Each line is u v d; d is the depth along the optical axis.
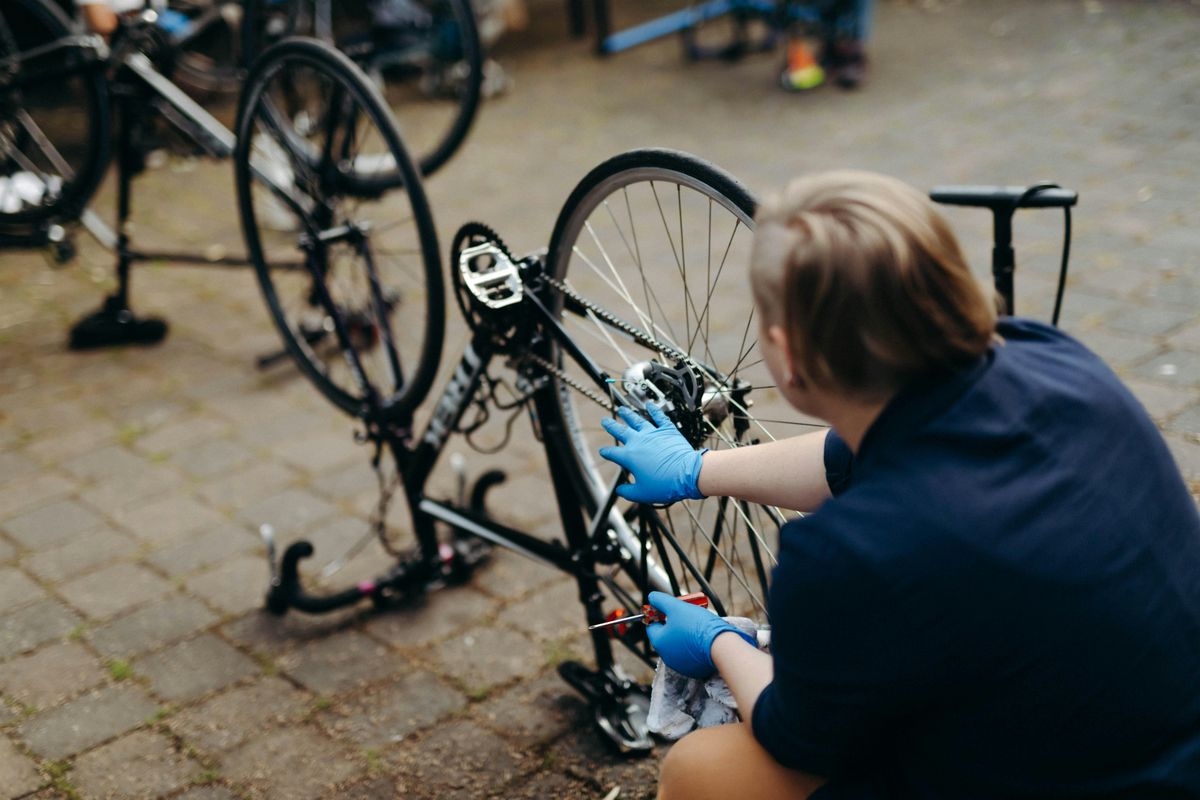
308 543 2.72
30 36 4.66
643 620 1.88
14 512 3.32
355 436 2.81
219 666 2.63
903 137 5.51
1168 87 5.69
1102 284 3.84
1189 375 3.25
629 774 2.21
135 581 2.97
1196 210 4.32
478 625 2.70
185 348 4.32
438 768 2.27
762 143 5.67
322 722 2.43
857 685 1.19
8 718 2.49
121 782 2.29
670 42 7.62
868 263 1.12
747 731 1.48
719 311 4.00
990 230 4.38
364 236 2.90
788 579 1.21
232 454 3.57
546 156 5.88
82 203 4.27
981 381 1.20
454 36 6.71
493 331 2.20
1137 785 1.18
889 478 1.19
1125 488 1.21
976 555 1.13
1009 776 1.21
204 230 5.43
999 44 6.77
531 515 3.10
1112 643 1.16
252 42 4.27
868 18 6.60
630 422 1.83
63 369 4.21
